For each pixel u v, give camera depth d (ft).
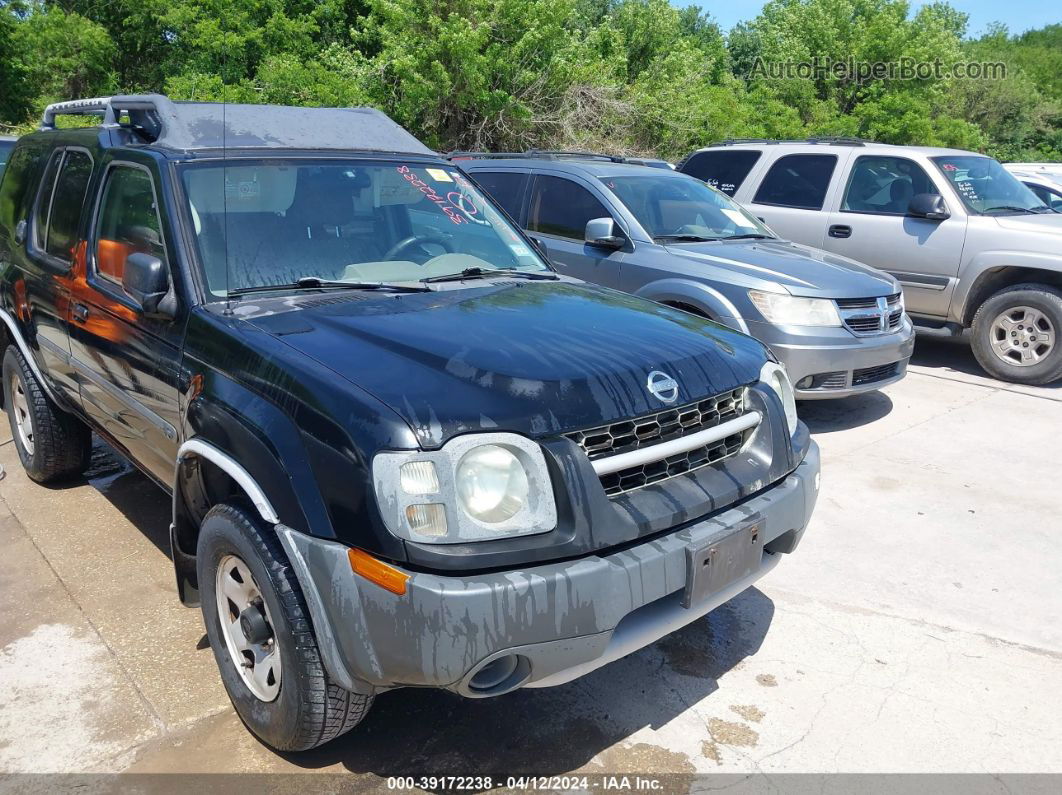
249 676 9.43
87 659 11.05
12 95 66.59
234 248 10.85
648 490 8.77
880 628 12.18
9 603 12.36
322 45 65.77
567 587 7.66
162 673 10.77
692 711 10.28
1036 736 9.91
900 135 85.97
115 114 13.61
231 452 8.86
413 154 13.80
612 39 75.00
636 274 21.30
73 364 13.38
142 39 66.49
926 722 10.14
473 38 52.90
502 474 7.80
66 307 13.26
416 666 7.48
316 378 8.34
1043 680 11.02
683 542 8.56
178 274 10.48
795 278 19.93
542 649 7.68
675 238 21.98
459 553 7.49
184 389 10.00
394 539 7.46
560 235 23.26
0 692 10.34
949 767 9.38
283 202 11.62
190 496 10.03
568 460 7.99
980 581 13.55
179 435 10.35
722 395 9.62
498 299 10.91
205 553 9.52
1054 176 42.55
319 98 53.06
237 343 9.30
